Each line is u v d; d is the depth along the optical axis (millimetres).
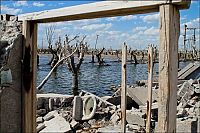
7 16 4773
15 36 4570
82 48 20344
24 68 4613
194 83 11438
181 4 3412
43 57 72375
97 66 49125
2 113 4418
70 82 26094
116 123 9008
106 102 11562
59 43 33688
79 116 9258
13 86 4555
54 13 4305
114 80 29500
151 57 5480
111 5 3793
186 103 9727
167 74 3438
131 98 12609
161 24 3471
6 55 4418
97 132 7668
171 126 3504
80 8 4059
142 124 8523
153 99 11141
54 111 9852
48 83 25031
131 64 56406
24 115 4625
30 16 4527
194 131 6566
